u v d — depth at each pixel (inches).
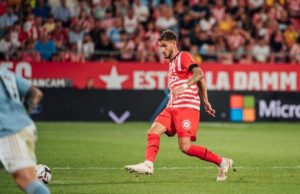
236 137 1977.1
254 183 1117.7
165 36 1105.4
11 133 763.4
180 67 1095.6
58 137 1903.3
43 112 2395.4
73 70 2411.4
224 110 2481.5
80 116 2415.1
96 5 2719.0
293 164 1378.0
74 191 1027.9
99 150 1605.6
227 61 2620.6
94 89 2420.0
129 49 2605.8
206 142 1828.2
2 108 770.8
